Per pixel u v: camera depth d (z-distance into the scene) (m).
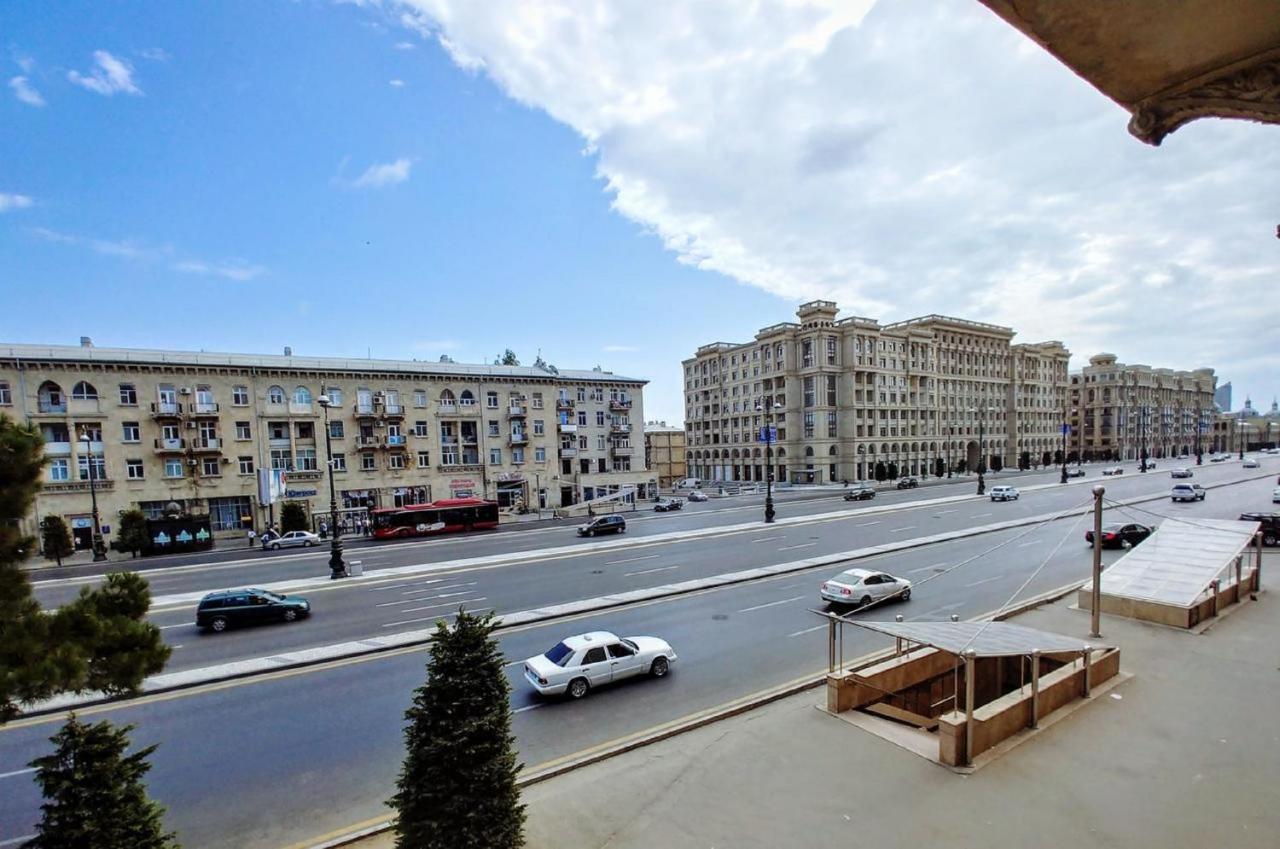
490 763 7.11
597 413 65.06
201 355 48.94
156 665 6.62
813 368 84.75
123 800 6.23
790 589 21.97
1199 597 16.27
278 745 10.98
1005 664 13.93
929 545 30.19
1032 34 3.76
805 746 10.09
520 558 30.47
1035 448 113.56
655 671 13.82
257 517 47.62
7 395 40.22
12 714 5.94
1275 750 9.45
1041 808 8.13
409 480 53.62
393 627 18.73
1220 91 3.90
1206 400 165.12
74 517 41.56
